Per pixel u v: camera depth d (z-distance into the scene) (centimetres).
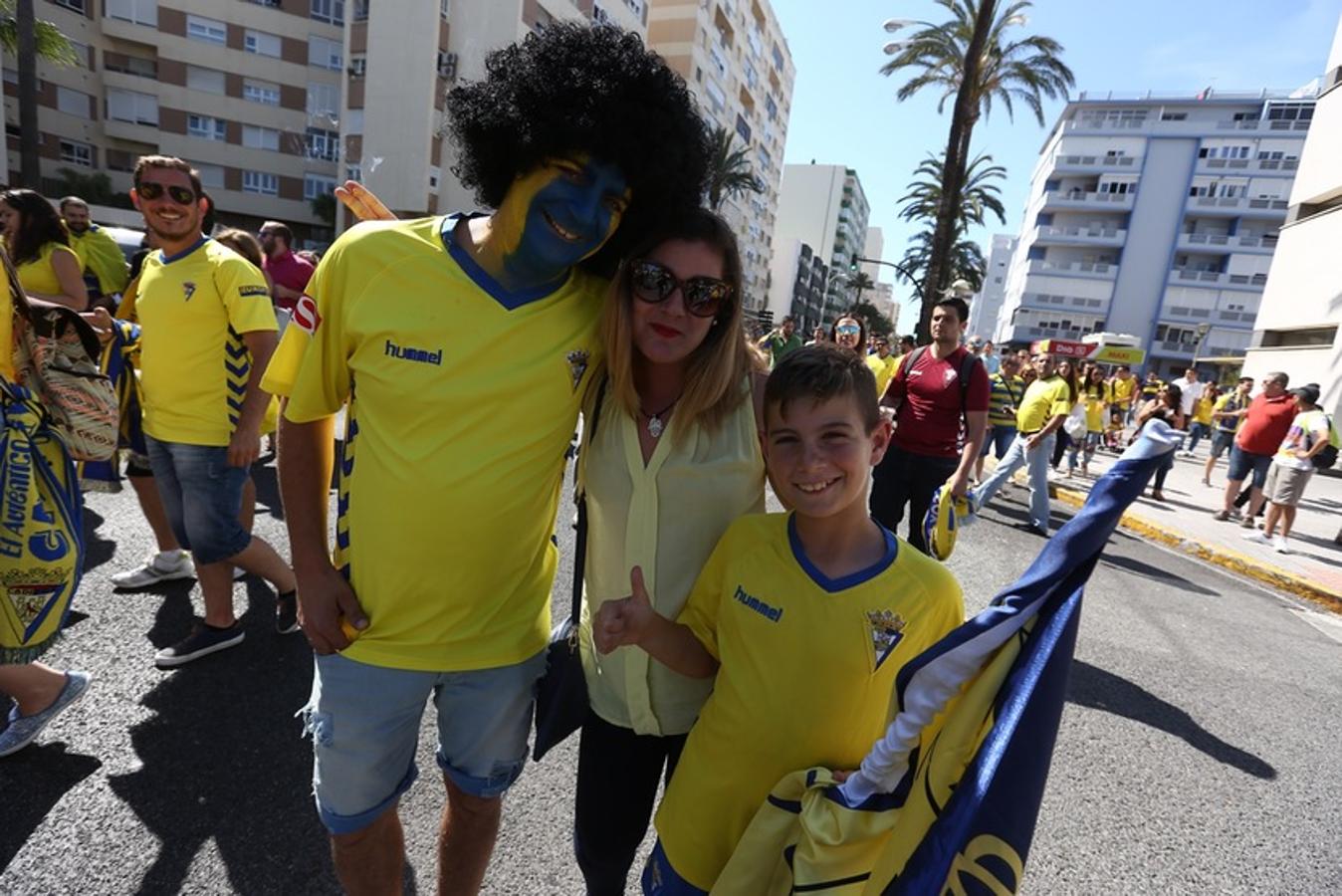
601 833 162
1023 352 1695
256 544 294
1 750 220
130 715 248
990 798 95
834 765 133
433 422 131
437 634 142
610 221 129
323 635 138
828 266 9381
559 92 123
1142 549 735
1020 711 97
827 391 126
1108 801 267
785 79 6016
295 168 3684
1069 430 1112
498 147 133
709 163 148
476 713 152
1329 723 355
